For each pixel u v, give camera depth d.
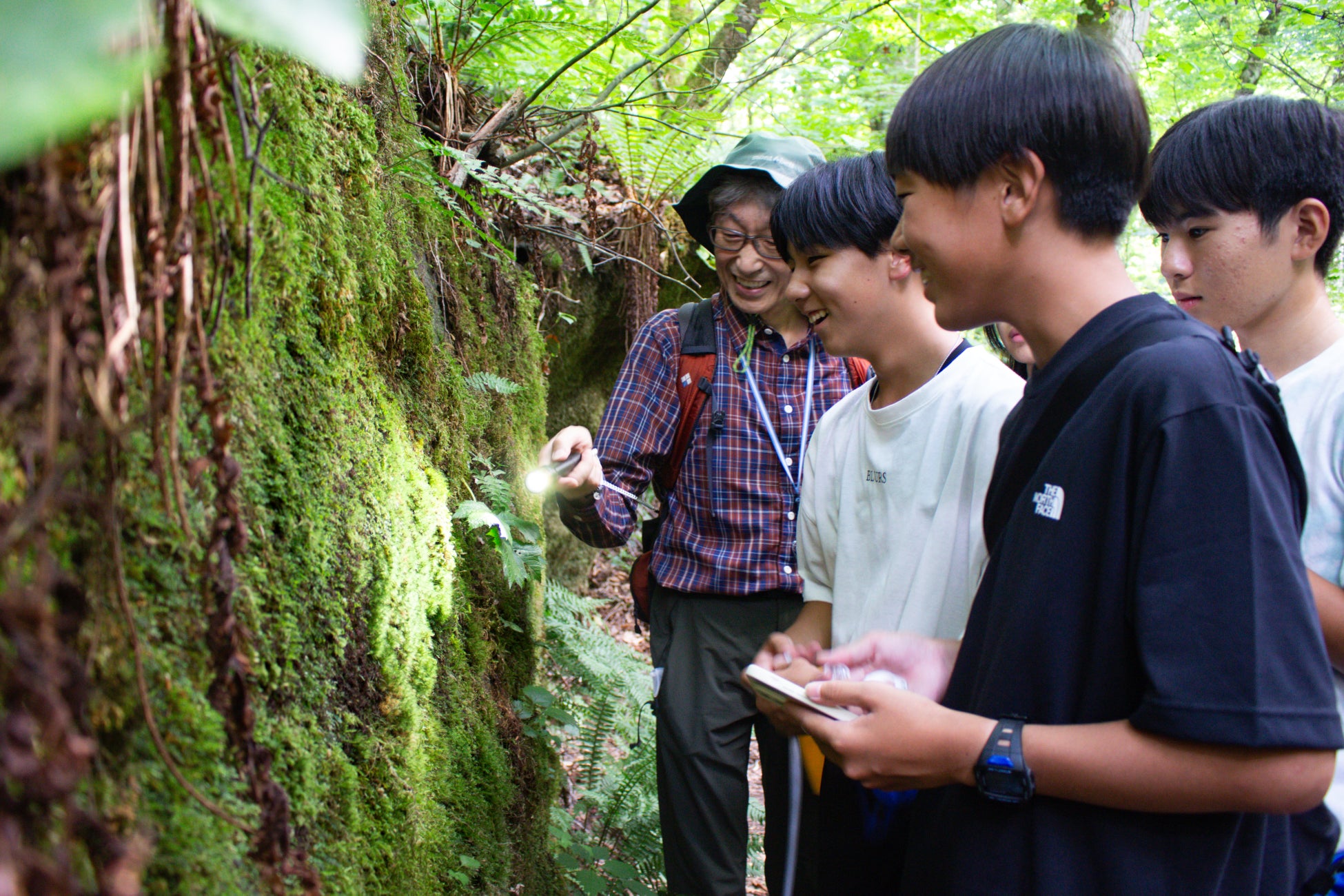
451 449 1.99
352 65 0.47
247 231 0.85
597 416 4.75
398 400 1.67
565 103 3.44
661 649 2.40
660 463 2.41
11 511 0.59
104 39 0.41
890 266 1.57
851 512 1.66
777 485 2.32
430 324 1.88
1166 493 0.90
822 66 4.55
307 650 1.13
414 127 2.10
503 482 2.18
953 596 1.45
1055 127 0.99
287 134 1.15
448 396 2.01
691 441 2.37
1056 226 1.04
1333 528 1.37
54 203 0.60
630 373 2.41
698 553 2.32
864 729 1.05
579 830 2.75
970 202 1.05
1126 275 1.07
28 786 0.51
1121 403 0.96
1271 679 0.85
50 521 0.65
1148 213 1.56
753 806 2.99
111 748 0.72
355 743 1.26
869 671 1.37
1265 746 0.84
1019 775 0.95
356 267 1.46
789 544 2.30
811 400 2.34
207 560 0.81
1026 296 1.07
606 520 2.26
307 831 1.05
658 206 3.96
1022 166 1.01
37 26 0.37
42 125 0.36
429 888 1.43
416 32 2.60
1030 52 1.02
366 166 1.53
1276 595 0.87
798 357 2.37
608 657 2.97
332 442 1.26
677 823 2.30
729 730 2.28
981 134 1.02
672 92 3.48
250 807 0.88
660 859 2.59
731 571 2.28
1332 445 1.38
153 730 0.68
